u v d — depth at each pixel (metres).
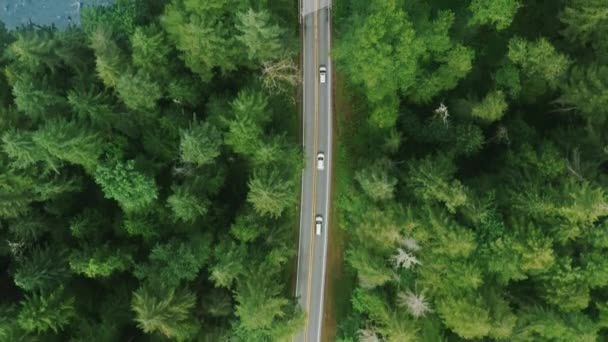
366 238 52.62
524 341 48.69
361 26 49.84
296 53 59.22
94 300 54.75
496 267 47.59
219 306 53.25
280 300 50.47
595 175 49.28
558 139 54.09
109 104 51.53
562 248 48.19
